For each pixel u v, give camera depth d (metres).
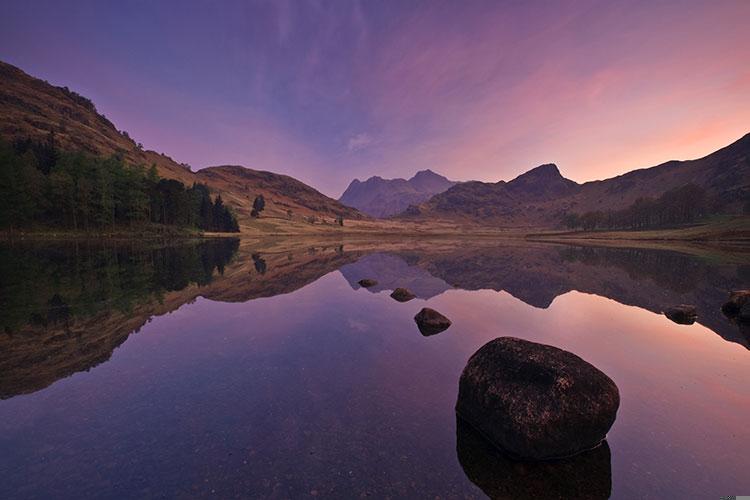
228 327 16.36
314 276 34.09
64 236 75.69
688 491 6.32
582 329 17.48
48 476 6.07
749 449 7.62
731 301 20.84
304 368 11.54
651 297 25.75
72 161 84.44
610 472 6.90
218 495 5.73
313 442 7.36
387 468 6.66
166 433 7.52
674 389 10.77
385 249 78.19
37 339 14.15
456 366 12.00
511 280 33.97
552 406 7.44
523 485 6.43
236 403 8.99
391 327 16.94
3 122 178.12
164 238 92.50
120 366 11.41
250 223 174.75
